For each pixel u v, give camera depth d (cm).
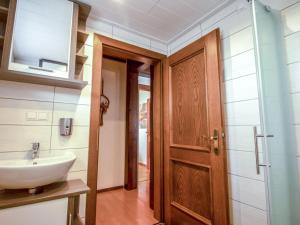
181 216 172
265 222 119
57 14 140
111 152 301
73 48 137
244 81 138
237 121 140
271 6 123
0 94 126
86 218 145
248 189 130
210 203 147
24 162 125
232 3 150
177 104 188
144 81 402
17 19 125
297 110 109
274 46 116
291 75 112
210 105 148
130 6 154
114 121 309
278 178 102
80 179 146
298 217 105
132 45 189
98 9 157
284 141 110
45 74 126
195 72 169
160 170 200
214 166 142
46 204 108
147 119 461
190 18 171
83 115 155
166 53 217
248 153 132
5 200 102
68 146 146
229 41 151
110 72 314
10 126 127
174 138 189
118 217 205
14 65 117
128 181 298
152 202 227
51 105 143
